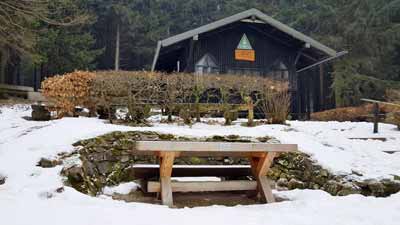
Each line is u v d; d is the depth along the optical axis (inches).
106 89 318.3
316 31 940.6
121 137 251.8
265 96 362.3
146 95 327.6
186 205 192.1
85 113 349.4
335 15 858.1
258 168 205.5
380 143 311.3
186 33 502.6
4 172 192.1
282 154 266.4
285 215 154.5
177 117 343.6
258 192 205.5
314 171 251.1
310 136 311.6
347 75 781.3
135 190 217.9
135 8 1285.7
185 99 340.5
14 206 146.6
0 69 748.0
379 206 171.0
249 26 575.8
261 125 342.6
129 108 320.2
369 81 768.3
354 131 359.3
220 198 210.2
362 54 812.6
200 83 341.1
